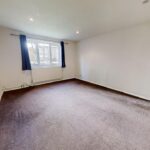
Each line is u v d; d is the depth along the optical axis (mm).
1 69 3039
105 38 3592
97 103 2496
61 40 4551
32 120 1813
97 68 4102
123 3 1709
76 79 5137
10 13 2062
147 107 2285
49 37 4137
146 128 1604
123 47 3068
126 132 1522
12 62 3264
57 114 2008
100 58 3902
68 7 1836
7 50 3127
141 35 2617
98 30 3242
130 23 2611
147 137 1424
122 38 3062
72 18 2324
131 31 2814
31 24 2707
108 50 3547
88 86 3957
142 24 2566
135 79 2887
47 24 2697
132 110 2156
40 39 3893
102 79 3949
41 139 1391
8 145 1298
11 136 1446
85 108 2248
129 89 3078
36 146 1281
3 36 3016
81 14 2125
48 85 4031
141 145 1295
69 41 4855
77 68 5188
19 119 1844
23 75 3570
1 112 2078
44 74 4180
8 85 3270
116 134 1482
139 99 2729
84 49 4613
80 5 1767
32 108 2246
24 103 2484
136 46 2750
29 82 3766
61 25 2779
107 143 1324
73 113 2045
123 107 2289
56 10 1942
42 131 1542
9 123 1732
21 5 1755
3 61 3078
